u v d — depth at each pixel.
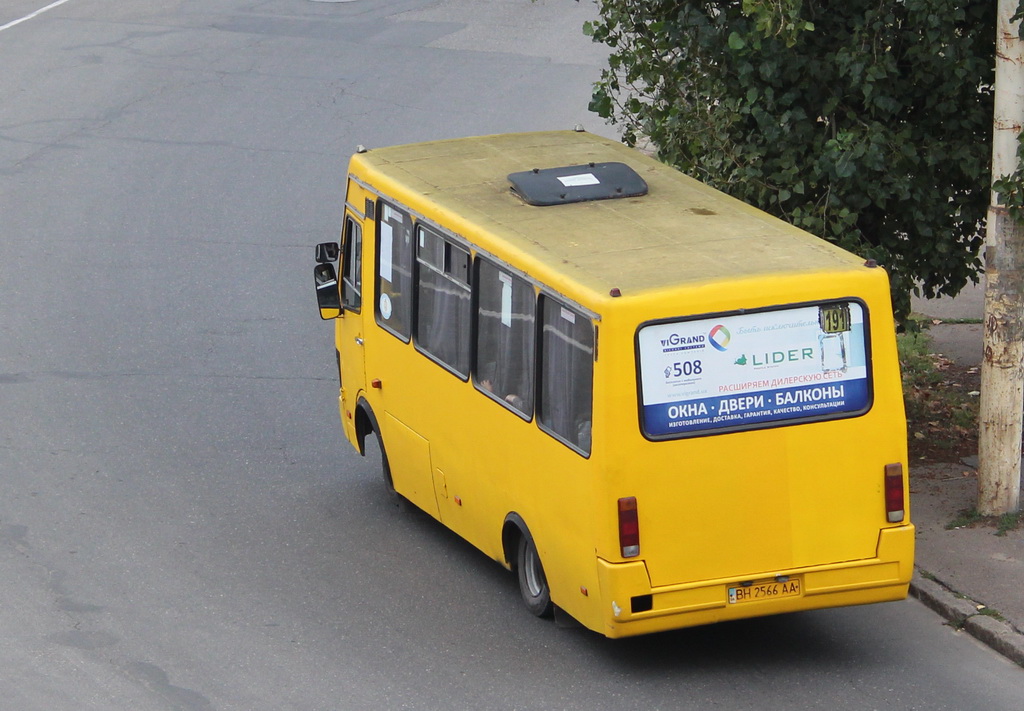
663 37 30.64
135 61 69.56
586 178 26.56
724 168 30.17
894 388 22.41
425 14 78.50
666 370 21.45
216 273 45.41
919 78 29.27
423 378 27.45
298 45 72.44
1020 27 25.88
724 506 21.94
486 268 24.78
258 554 27.92
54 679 22.72
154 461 32.38
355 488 31.25
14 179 54.09
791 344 21.92
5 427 34.09
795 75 29.16
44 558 27.45
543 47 71.38
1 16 78.25
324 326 41.41
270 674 22.98
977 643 23.98
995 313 26.91
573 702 22.09
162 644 24.02
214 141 58.50
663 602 21.89
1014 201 26.06
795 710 21.77
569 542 22.80
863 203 29.94
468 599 25.92
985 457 27.52
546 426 23.16
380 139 57.91
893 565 22.70
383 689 22.52
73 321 41.25
